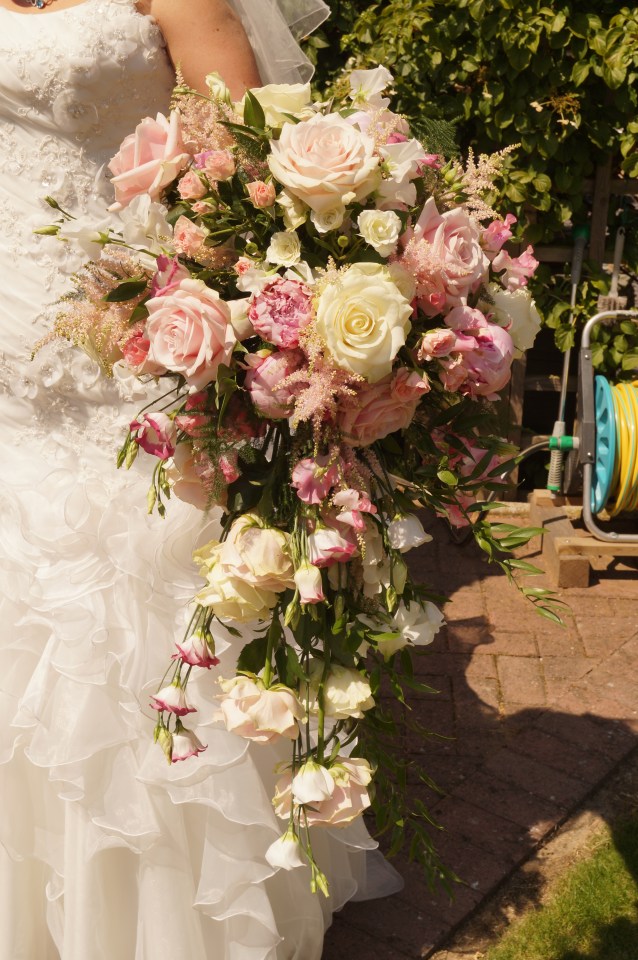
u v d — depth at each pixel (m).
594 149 4.36
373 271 1.55
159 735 1.86
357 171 1.54
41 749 2.04
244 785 2.09
